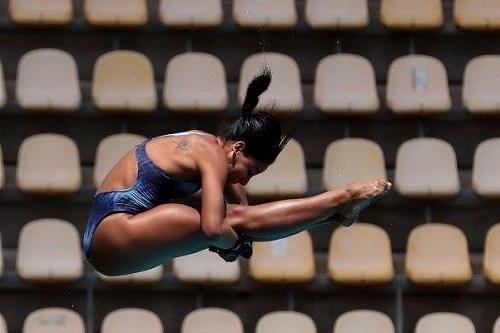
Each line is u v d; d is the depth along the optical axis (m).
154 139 18.03
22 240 29.25
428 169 30.59
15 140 31.47
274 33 32.62
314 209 17.56
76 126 31.58
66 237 29.31
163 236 17.38
